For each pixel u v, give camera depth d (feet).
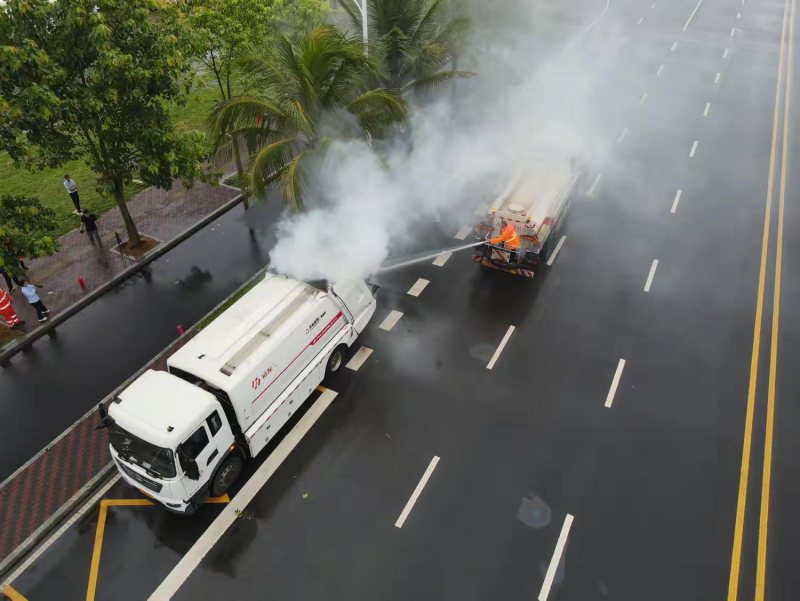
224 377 37.55
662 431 43.52
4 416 46.09
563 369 48.60
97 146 60.54
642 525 37.63
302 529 37.99
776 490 39.50
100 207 69.72
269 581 35.42
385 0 59.06
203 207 69.82
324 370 45.80
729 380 47.29
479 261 57.31
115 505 39.91
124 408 35.50
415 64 61.36
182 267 61.41
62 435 44.34
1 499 39.96
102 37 45.37
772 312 53.57
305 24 65.46
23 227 47.91
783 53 106.32
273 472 41.34
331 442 43.27
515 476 40.68
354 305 47.55
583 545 36.65
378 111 51.70
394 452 42.50
